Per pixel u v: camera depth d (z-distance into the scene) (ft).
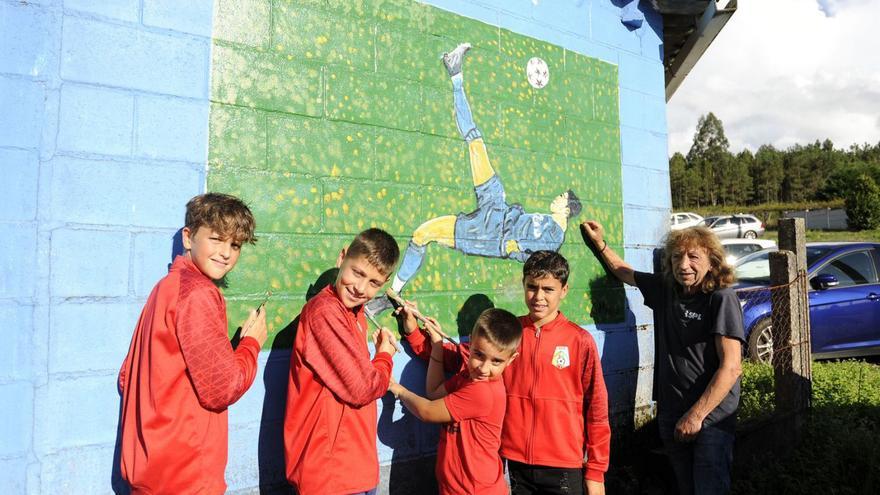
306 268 9.29
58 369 7.27
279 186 9.09
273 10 9.21
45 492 7.14
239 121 8.79
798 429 14.78
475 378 8.63
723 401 10.29
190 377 6.75
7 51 7.20
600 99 13.98
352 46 10.03
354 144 9.96
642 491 12.36
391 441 10.16
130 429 6.82
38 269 7.23
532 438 9.73
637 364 14.11
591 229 13.35
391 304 10.19
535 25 12.82
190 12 8.46
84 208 7.55
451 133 11.27
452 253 11.12
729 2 15.42
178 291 6.87
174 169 8.22
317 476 7.68
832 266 24.13
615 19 14.49
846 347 23.38
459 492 8.67
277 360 8.91
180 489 6.63
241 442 8.50
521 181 12.32
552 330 10.00
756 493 12.38
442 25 11.26
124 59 7.93
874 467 12.80
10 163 7.14
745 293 22.59
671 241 10.82
